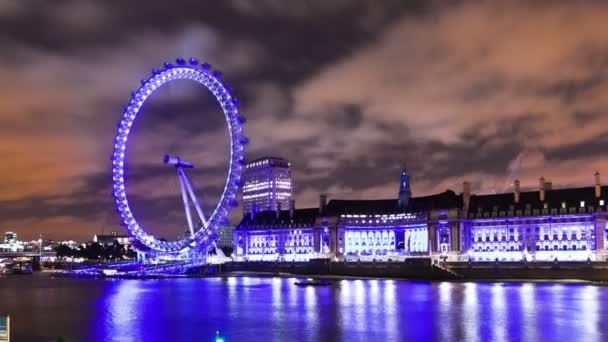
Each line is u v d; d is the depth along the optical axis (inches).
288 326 4018.2
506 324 3983.8
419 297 5733.3
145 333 3823.8
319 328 3922.2
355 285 7564.0
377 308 4906.5
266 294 6373.0
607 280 7406.5
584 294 5831.7
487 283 7593.5
